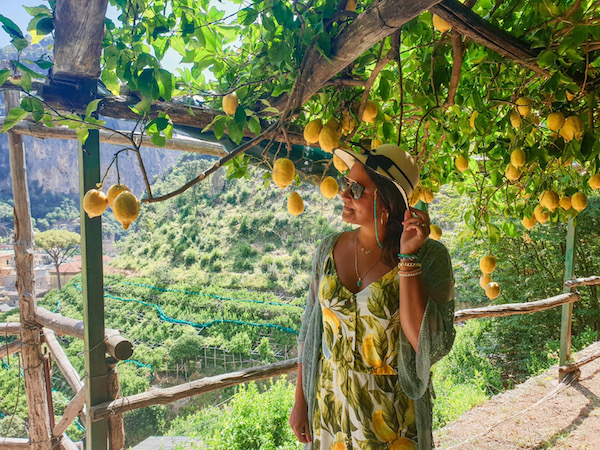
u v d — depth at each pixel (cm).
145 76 136
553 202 195
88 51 142
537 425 322
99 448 199
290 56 139
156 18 145
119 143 200
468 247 883
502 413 363
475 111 169
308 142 150
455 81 150
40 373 354
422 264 121
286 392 537
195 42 157
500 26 157
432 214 925
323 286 132
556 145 181
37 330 349
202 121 187
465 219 267
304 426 151
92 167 184
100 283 197
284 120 140
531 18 146
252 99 179
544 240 824
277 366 236
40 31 132
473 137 182
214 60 172
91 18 125
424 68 169
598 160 156
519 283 893
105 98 174
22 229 346
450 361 769
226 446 467
